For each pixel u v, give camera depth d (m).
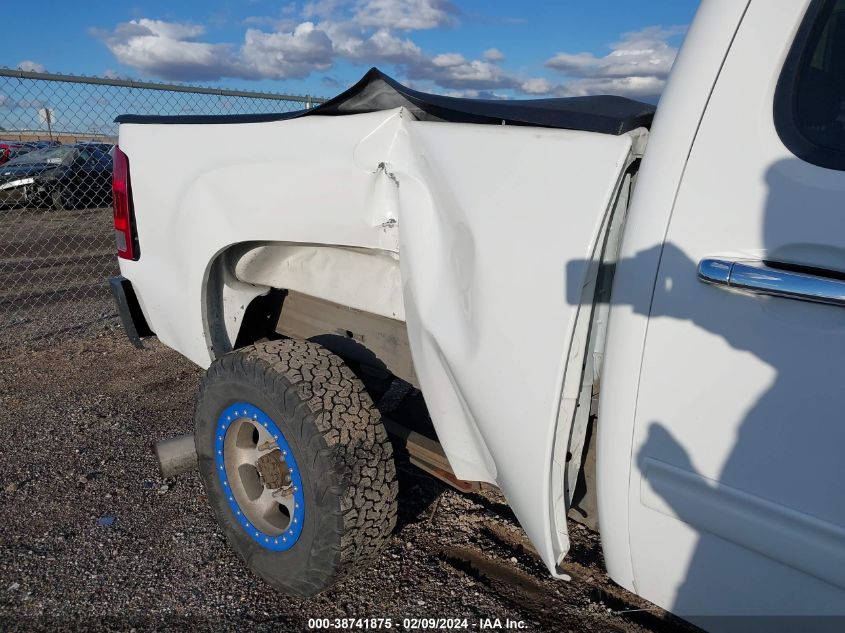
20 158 11.44
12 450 3.32
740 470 1.26
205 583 2.37
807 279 1.13
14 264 8.51
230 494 2.31
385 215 1.84
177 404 3.91
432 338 1.69
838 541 1.15
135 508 2.83
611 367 1.43
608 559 1.61
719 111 1.27
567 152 1.43
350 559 1.98
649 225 1.33
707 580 1.37
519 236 1.46
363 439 1.97
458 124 1.66
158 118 2.66
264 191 2.12
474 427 1.73
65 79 4.96
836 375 1.13
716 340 1.26
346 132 1.86
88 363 4.61
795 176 1.18
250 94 6.11
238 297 2.61
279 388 1.99
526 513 1.61
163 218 2.60
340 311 2.53
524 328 1.45
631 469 1.43
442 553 2.52
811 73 1.22
